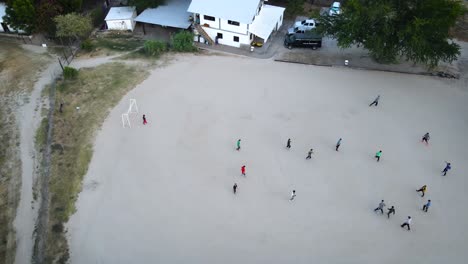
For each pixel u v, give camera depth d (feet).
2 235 109.19
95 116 145.59
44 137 137.08
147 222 113.09
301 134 140.46
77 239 108.88
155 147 134.62
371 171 128.36
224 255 105.81
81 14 195.83
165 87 159.22
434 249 108.06
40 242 107.65
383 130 142.61
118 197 119.44
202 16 179.01
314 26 188.85
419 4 151.64
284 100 154.10
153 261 104.37
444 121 146.82
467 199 120.47
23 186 121.39
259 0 179.73
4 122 142.41
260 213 115.65
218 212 115.75
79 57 175.83
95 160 129.90
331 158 132.26
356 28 154.20
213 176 125.70
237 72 168.04
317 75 167.53
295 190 122.01
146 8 196.13
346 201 119.44
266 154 133.08
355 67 171.83
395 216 115.75
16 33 189.26
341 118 147.13
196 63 172.86
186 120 144.66
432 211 116.98
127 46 184.55
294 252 106.73
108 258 104.94
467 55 179.32
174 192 120.88
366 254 106.73
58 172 125.59
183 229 111.45
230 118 145.79
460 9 149.18
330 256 106.11
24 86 158.10
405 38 150.71
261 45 182.70
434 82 164.55
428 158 132.77
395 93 158.92
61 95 154.10
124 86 159.22
